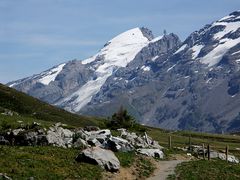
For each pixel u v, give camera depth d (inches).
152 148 3225.9
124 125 4426.7
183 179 2180.1
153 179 2176.4
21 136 2458.2
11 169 1701.5
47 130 2518.5
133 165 2348.7
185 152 3693.4
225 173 2522.1
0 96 6368.1
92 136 2778.1
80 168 1979.6
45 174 1745.8
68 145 2527.1
